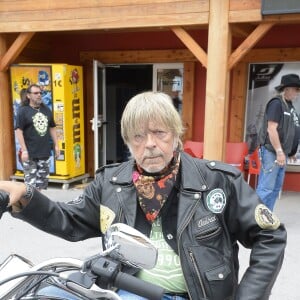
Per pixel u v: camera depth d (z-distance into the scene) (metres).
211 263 1.35
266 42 6.45
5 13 5.96
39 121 5.27
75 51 7.64
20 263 1.49
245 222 1.39
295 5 4.34
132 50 7.25
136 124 1.36
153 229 1.42
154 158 1.36
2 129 6.62
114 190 1.49
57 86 6.54
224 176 1.43
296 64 6.36
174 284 1.38
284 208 5.47
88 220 1.60
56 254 3.85
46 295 1.23
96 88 6.97
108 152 8.46
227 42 4.81
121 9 5.25
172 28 5.15
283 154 4.38
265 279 1.29
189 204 1.39
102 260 1.14
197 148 6.33
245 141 6.76
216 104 4.93
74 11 5.52
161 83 7.22
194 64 6.91
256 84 6.59
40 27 5.78
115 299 1.12
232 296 1.38
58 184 7.05
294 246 4.00
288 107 4.52
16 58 6.91
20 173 6.95
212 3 4.77
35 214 1.49
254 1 4.59
